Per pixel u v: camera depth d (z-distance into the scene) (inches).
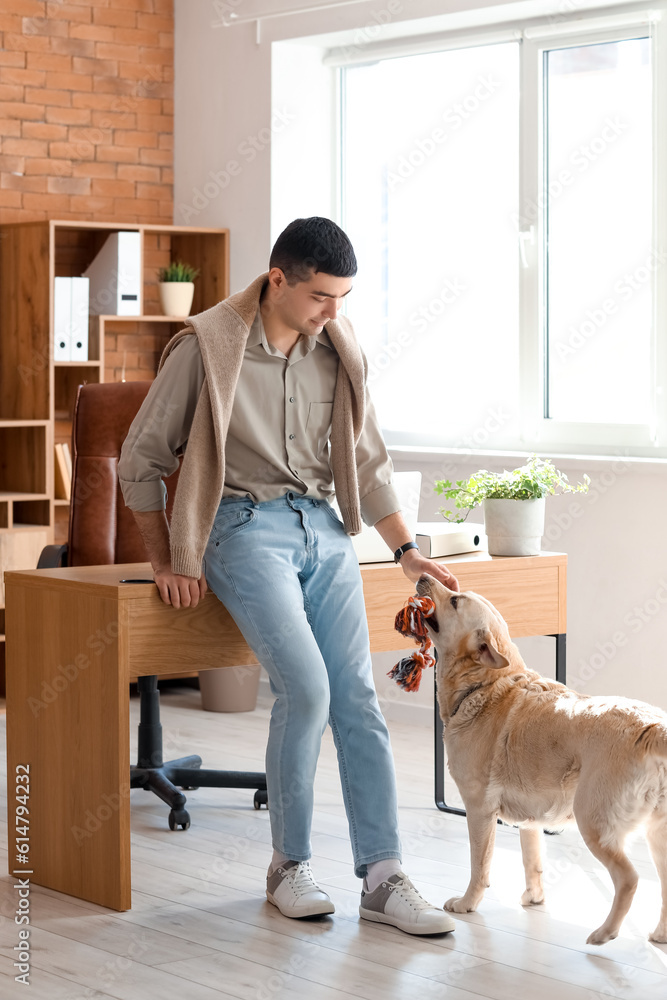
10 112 202.7
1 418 203.9
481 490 133.7
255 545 103.0
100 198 211.5
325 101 204.1
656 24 165.6
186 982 89.5
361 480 112.9
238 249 207.0
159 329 218.7
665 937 98.2
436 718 136.8
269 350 104.1
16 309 199.9
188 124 214.2
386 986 89.1
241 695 187.8
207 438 102.7
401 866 106.8
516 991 88.5
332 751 163.3
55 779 109.8
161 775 134.6
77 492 146.1
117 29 211.2
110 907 105.1
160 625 105.9
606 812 91.9
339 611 105.4
